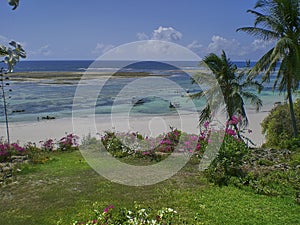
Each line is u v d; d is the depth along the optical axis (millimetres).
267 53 13312
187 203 5426
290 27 12883
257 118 22391
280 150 10031
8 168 8117
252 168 7488
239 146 7648
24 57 1623
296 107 14625
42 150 10734
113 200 5695
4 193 6250
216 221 4676
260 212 4992
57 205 5535
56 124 19609
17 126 19109
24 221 4910
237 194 5848
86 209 5270
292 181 6449
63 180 7043
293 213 4957
